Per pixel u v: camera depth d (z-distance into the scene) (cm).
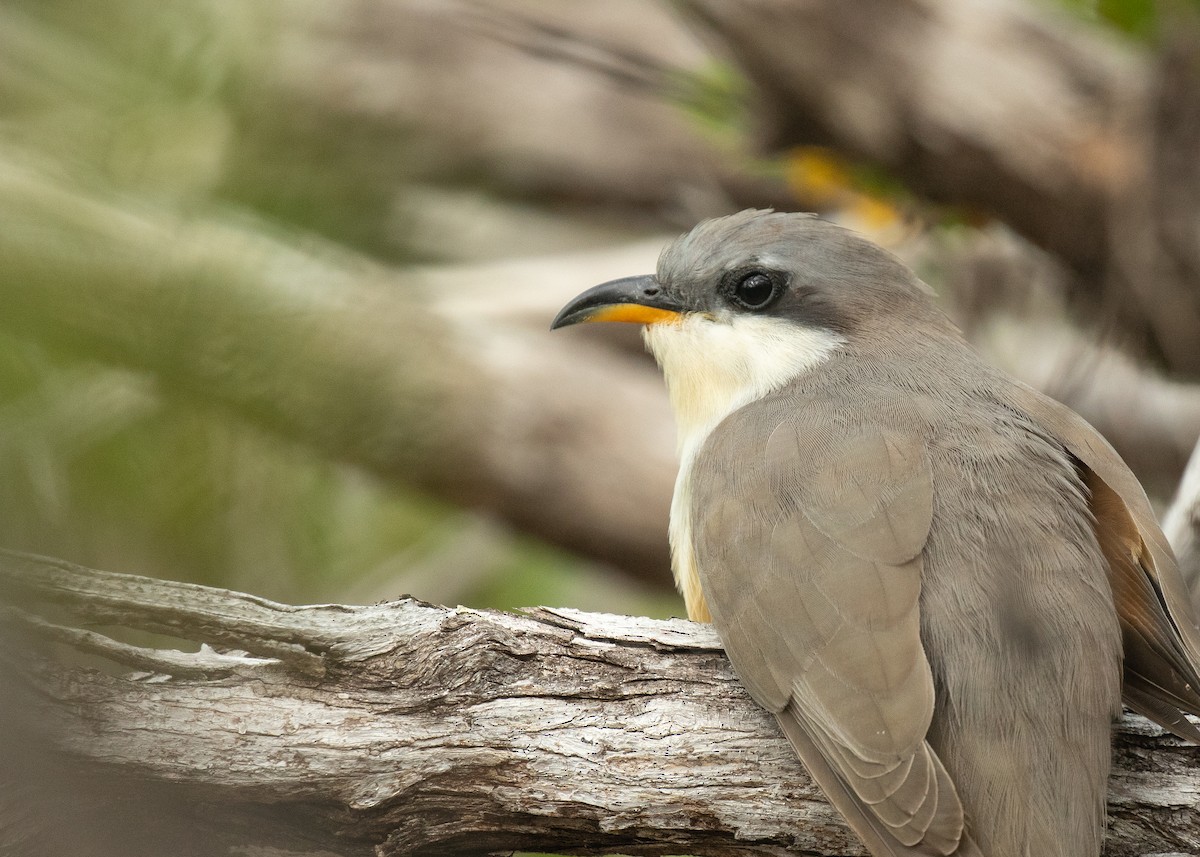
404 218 1622
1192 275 1355
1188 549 978
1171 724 779
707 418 1003
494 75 1672
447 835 778
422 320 1420
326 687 772
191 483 1180
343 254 1416
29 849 723
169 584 766
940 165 1388
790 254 1001
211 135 1283
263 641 764
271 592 1291
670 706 791
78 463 1073
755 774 782
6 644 713
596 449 1484
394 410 1386
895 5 1345
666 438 1499
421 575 1519
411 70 1606
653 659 800
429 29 1614
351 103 1543
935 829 710
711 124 1582
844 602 773
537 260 1614
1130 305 1391
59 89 1113
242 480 1259
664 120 1728
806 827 780
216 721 758
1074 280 1425
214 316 1177
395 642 774
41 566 750
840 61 1360
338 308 1339
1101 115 1341
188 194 1212
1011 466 819
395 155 1588
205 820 767
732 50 1384
